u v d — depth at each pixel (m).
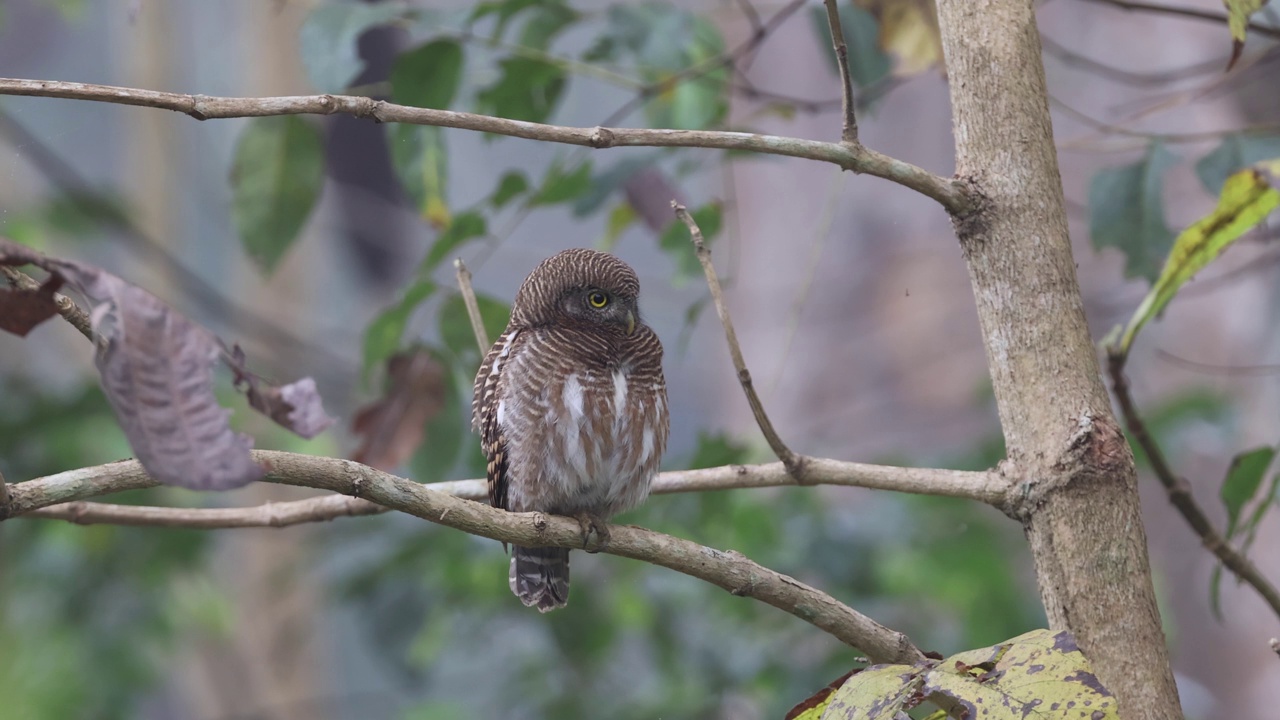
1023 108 4.46
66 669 12.84
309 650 17.17
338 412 14.72
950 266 16.42
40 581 12.33
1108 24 15.50
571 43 16.03
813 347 16.95
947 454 12.60
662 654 11.65
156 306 3.20
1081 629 4.16
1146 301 5.53
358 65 7.20
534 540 4.68
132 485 4.17
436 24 7.56
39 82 3.94
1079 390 4.31
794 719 4.17
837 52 4.23
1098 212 7.14
